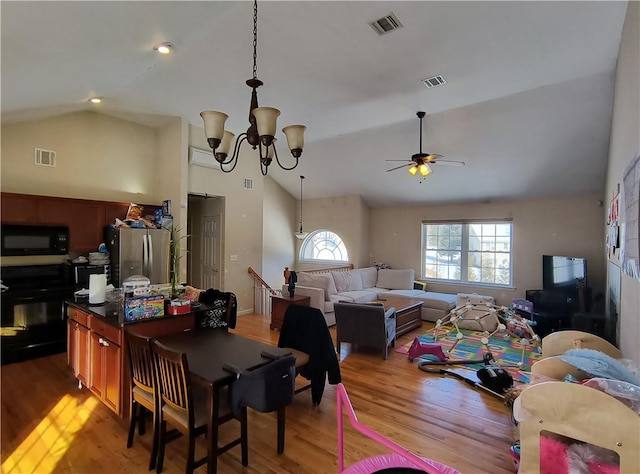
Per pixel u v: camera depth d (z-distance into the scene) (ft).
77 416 8.93
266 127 7.10
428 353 13.55
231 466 7.18
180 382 6.39
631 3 7.41
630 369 6.01
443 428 8.71
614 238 10.72
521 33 9.24
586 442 4.53
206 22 8.55
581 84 12.34
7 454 7.41
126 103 14.71
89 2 6.02
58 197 14.35
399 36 9.45
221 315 10.37
